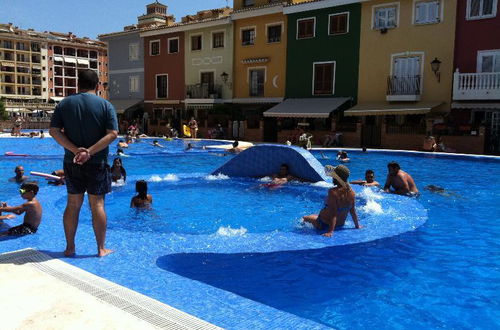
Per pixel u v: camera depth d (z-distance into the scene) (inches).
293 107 1175.0
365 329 136.9
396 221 270.2
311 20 1203.2
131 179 453.7
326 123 1160.2
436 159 749.3
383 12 1078.4
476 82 907.4
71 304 126.9
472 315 147.1
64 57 3757.4
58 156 741.9
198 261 189.6
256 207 342.6
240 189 417.7
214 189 418.0
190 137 1339.8
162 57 1583.4
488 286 172.9
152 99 1631.4
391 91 1066.7
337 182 241.1
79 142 171.5
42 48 3636.8
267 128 1262.3
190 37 1489.9
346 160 711.1
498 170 607.5
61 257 181.0
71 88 3858.3
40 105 3223.4
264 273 180.4
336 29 1159.6
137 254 189.0
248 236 226.8
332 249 211.9
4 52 3489.2
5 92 3518.7
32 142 1096.8
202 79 1481.3
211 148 954.7
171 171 605.9
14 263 166.4
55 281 145.9
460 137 887.1
